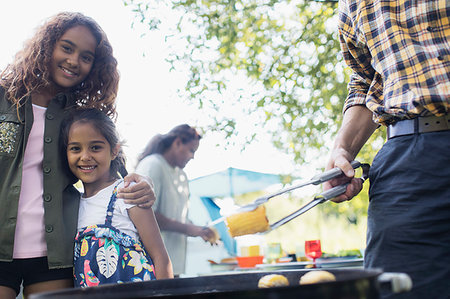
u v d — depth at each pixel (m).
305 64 5.60
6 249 1.55
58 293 0.83
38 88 1.73
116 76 1.90
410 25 1.18
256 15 5.69
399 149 1.19
